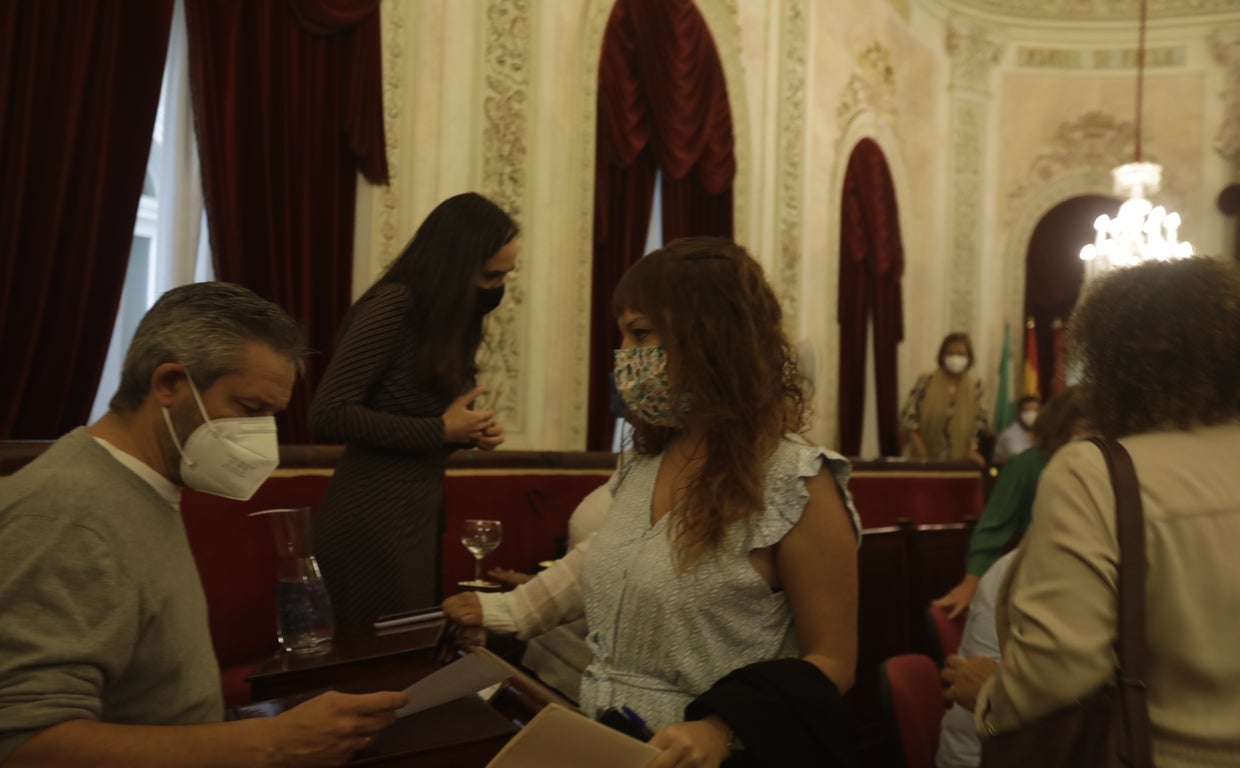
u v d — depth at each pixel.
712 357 1.62
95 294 4.05
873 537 4.28
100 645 1.31
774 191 8.37
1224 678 1.33
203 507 2.99
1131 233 9.44
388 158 5.30
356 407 2.40
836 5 9.20
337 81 5.00
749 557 1.60
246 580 3.08
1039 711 1.40
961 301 11.21
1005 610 1.58
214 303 1.49
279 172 4.71
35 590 1.29
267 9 4.63
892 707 2.65
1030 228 11.60
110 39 4.03
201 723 1.52
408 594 2.47
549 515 4.36
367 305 2.53
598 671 1.66
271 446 1.51
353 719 1.40
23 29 3.75
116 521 1.38
